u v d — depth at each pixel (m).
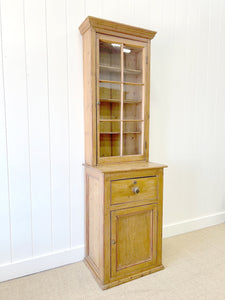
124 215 1.50
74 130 1.72
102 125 1.63
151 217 1.62
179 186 2.29
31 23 1.51
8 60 1.46
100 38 1.52
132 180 1.51
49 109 1.62
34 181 1.61
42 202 1.64
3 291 1.43
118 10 1.82
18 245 1.58
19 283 1.51
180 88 2.19
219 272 1.65
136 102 1.76
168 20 2.06
